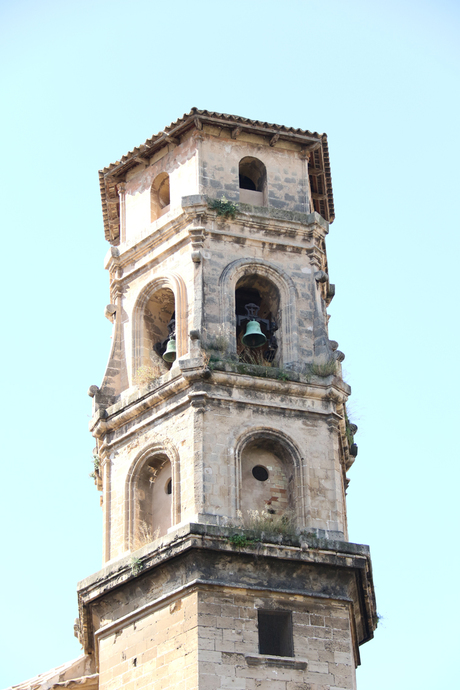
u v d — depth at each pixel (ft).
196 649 129.29
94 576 140.67
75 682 142.31
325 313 160.66
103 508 147.84
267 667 130.21
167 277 155.63
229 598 132.87
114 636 137.90
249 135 164.55
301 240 159.43
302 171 165.58
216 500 138.62
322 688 130.72
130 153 166.91
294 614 134.10
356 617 143.02
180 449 142.82
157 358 156.46
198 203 156.25
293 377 147.43
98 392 153.89
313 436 145.59
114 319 159.94
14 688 146.72
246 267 155.02
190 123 162.20
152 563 135.44
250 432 143.43
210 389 144.56
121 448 149.59
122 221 167.12
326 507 141.90
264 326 154.71
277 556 134.82
